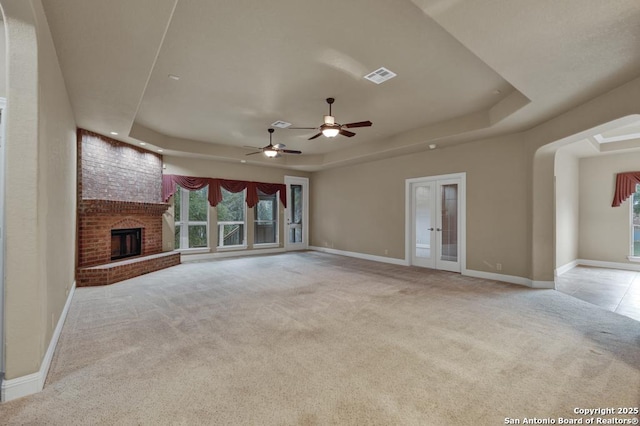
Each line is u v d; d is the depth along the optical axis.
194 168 7.68
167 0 2.03
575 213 7.26
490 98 4.34
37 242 2.03
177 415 1.81
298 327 3.20
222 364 2.42
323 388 2.10
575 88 3.34
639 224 6.74
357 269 6.48
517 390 2.08
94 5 2.10
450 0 1.99
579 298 4.39
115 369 2.34
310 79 3.75
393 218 7.30
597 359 2.52
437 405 1.91
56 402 1.93
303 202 9.81
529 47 2.55
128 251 6.16
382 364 2.43
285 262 7.39
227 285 5.02
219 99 4.41
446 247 6.33
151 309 3.77
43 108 2.20
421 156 6.71
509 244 5.28
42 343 2.13
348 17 2.55
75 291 4.58
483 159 5.62
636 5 2.03
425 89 4.03
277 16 2.54
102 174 5.38
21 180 1.98
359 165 8.23
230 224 8.48
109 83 3.32
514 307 3.89
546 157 4.81
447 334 3.03
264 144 7.33
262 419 1.78
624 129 5.96
